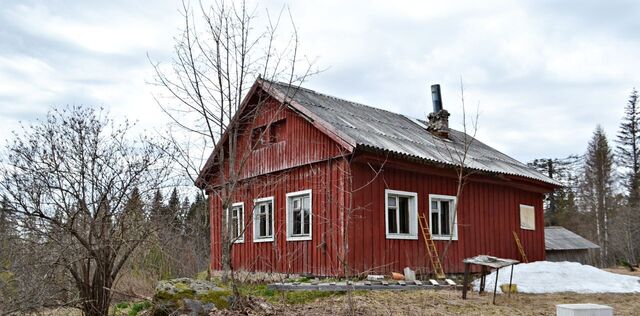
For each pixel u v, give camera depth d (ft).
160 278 47.16
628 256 136.98
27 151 32.63
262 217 55.21
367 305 34.42
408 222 50.80
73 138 33.73
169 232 43.19
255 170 56.59
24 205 32.71
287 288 40.34
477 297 39.22
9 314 35.40
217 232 60.80
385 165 47.88
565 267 52.26
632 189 160.15
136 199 35.65
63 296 36.83
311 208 48.96
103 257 35.04
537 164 201.46
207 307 30.60
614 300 40.93
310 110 48.91
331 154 47.16
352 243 44.57
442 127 65.26
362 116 57.72
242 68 38.50
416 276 49.14
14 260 35.17
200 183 51.34
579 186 174.19
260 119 56.08
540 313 33.63
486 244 57.93
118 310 40.78
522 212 64.34
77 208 33.83
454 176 54.24
